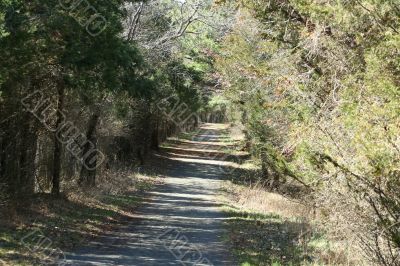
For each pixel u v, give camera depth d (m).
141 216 21.83
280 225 19.83
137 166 40.94
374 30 10.80
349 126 9.20
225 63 25.25
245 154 51.22
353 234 10.22
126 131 33.38
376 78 9.62
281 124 18.67
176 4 34.12
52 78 18.14
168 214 22.80
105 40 15.92
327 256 13.48
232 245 15.99
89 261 12.48
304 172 12.14
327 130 10.02
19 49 13.91
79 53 15.57
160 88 33.56
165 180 37.94
